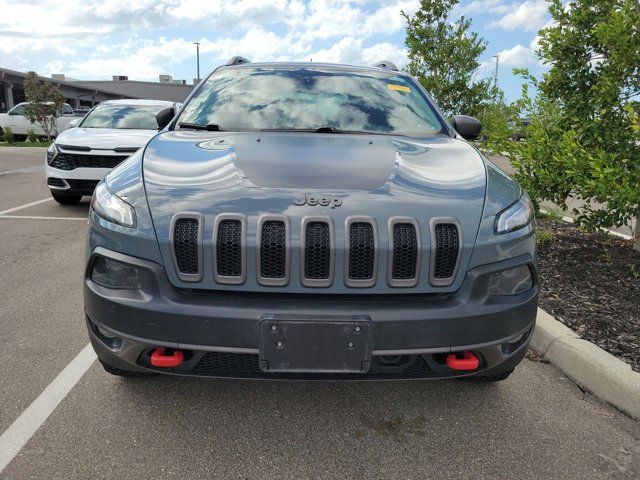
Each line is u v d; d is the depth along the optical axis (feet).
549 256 17.10
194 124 11.73
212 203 7.93
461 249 7.88
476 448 8.51
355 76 13.53
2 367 10.65
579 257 16.78
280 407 9.48
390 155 9.64
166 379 10.24
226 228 7.70
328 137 10.67
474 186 8.76
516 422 9.25
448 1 38.29
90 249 8.30
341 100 12.48
